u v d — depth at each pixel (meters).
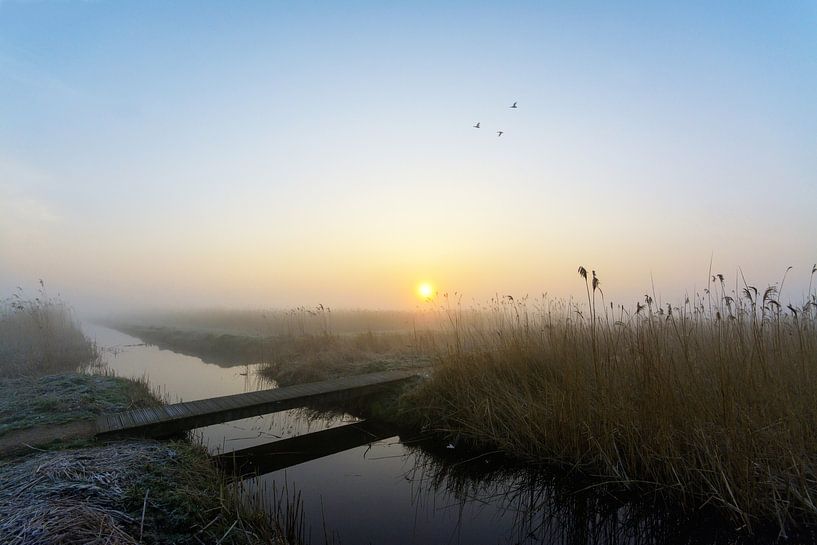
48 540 2.85
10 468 4.51
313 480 6.18
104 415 6.95
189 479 4.69
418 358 12.41
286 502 5.35
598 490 5.39
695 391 5.40
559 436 6.10
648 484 5.08
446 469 6.54
